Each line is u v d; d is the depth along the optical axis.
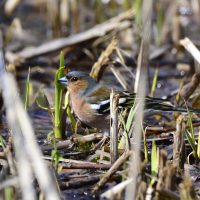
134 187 8.11
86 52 17.27
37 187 9.15
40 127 13.31
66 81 12.39
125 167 9.45
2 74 8.36
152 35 19.66
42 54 17.12
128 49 17.81
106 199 9.18
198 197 9.13
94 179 9.70
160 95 15.53
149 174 9.28
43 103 14.12
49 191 7.12
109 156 10.56
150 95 14.54
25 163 7.51
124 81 14.12
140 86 8.90
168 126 12.84
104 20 20.94
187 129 11.78
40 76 17.09
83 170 10.07
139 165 8.72
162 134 11.88
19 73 17.08
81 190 9.53
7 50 17.86
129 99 11.71
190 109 11.45
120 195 8.47
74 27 20.09
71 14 20.67
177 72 17.52
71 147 11.45
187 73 16.70
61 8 20.22
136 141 8.77
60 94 12.14
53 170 9.19
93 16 21.31
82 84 12.38
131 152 9.38
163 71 17.61
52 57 17.72
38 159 7.36
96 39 17.17
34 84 16.53
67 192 9.46
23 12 22.00
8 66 15.41
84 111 12.35
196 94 14.21
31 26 20.92
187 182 8.42
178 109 11.41
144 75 8.93
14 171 8.80
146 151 10.37
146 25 9.37
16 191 8.27
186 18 20.66
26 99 11.45
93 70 14.37
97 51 17.23
